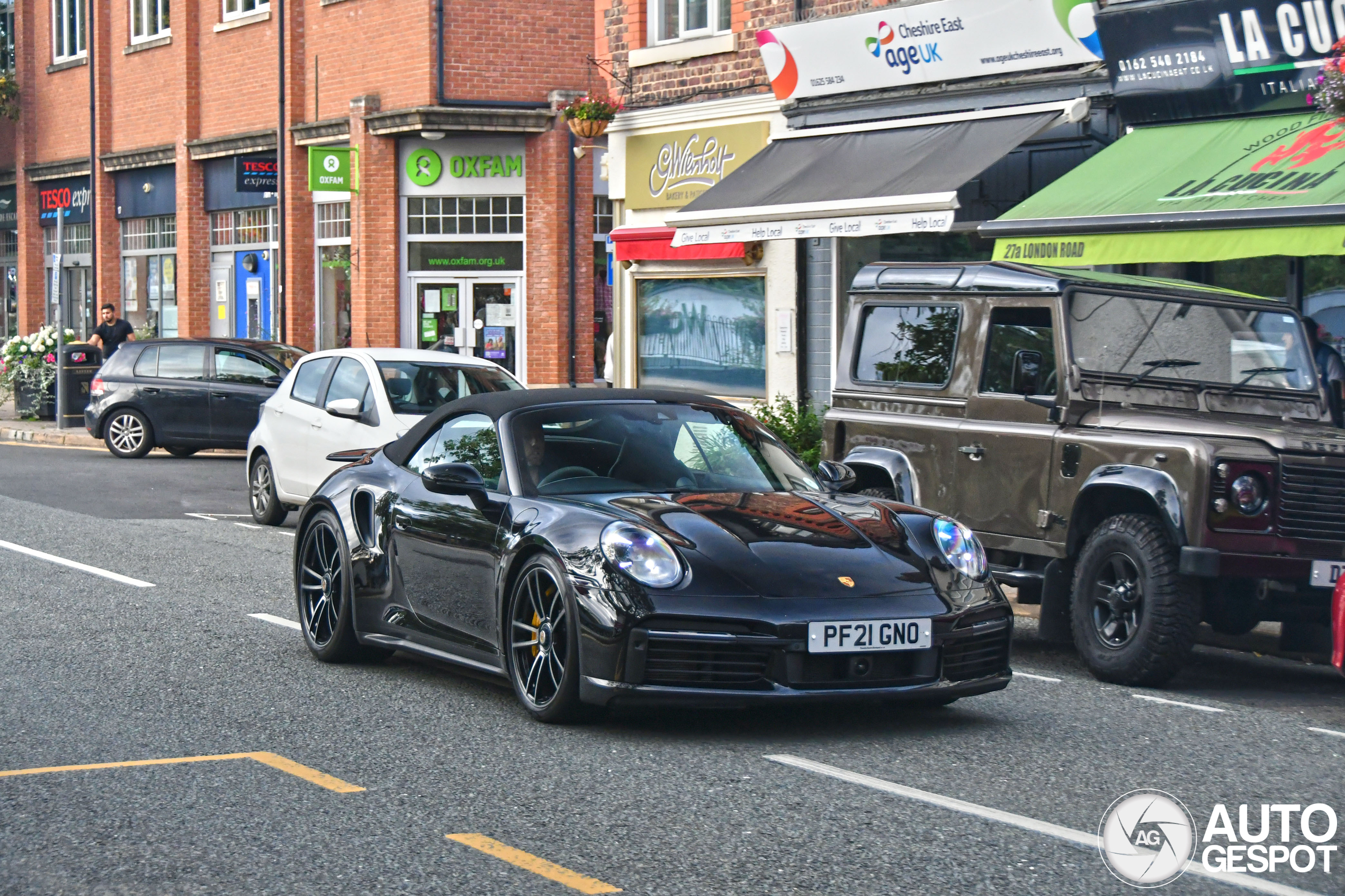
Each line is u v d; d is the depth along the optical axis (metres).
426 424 7.48
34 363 26.28
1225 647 9.05
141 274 30.97
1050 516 7.94
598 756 5.73
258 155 26.61
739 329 16.64
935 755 5.83
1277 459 7.24
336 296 25.33
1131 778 5.55
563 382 23.25
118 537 12.44
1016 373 7.96
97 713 6.42
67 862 4.41
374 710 6.52
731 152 16.69
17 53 34.09
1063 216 11.41
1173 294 8.43
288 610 9.15
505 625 6.41
